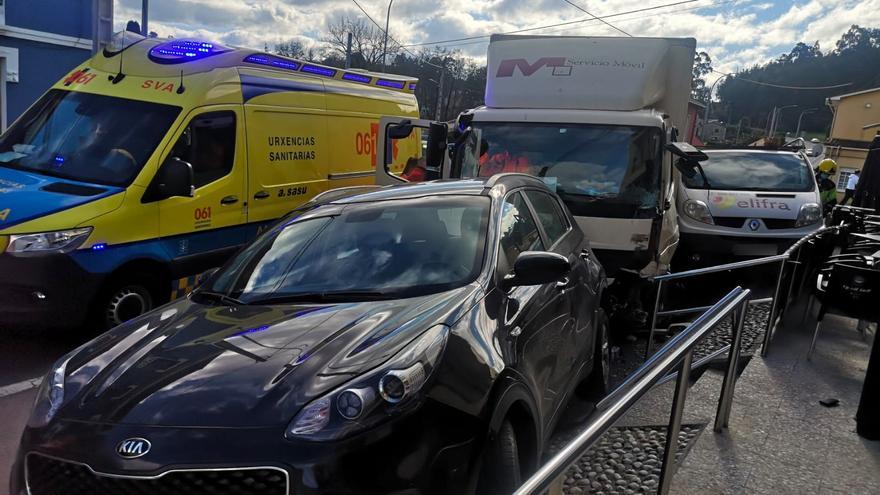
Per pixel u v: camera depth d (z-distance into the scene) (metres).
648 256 6.79
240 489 2.24
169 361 2.79
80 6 14.94
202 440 2.32
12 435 4.44
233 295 3.56
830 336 5.91
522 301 3.49
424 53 41.38
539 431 3.21
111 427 2.43
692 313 7.80
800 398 4.50
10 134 7.04
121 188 6.12
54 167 6.44
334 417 2.36
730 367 3.94
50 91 7.34
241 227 7.37
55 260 5.48
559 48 7.62
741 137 77.75
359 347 2.71
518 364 3.09
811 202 9.35
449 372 2.65
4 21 13.63
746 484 3.41
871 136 39.59
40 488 2.45
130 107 6.82
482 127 7.31
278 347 2.79
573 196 6.86
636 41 7.66
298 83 8.38
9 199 5.73
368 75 10.12
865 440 3.92
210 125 6.96
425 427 2.46
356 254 3.65
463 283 3.32
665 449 3.08
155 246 6.28
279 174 7.93
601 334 5.03
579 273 4.54
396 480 2.34
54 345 6.09
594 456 2.63
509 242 3.79
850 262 5.27
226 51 7.46
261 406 2.43
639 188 6.82
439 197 4.03
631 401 2.40
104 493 2.30
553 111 7.20
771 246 8.95
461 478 2.53
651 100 7.48
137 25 9.04
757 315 7.10
